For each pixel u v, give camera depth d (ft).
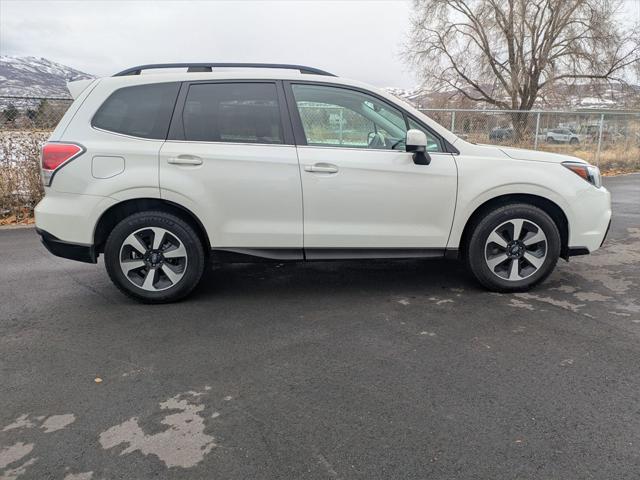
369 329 11.76
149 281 13.26
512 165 13.35
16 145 26.20
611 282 14.92
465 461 7.17
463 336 11.29
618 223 23.67
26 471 7.04
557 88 88.74
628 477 6.82
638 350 10.52
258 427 8.03
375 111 13.42
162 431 7.94
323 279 15.55
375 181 12.98
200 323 12.21
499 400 8.70
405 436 7.75
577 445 7.48
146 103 12.92
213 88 13.03
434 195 13.19
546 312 12.61
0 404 8.72
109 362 10.25
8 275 16.26
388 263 17.22
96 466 7.14
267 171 12.76
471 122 46.11
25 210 26.66
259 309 13.09
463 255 14.14
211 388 9.21
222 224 12.94
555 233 13.51
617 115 48.57
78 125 12.79
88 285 15.21
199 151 12.66
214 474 6.97
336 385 9.27
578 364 9.94
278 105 13.08
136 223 12.89
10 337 11.48
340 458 7.27
